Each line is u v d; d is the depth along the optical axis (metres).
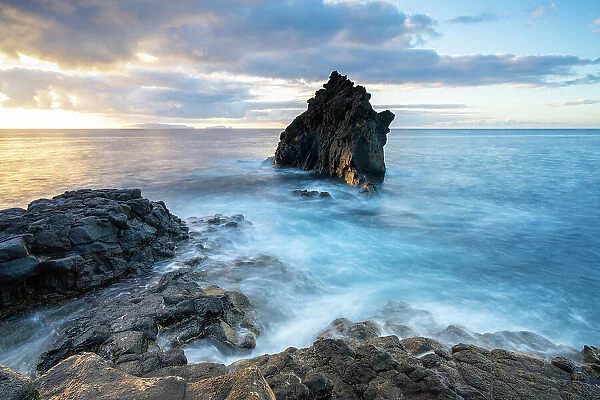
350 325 10.52
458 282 15.12
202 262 15.96
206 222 22.14
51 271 12.38
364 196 31.22
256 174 46.72
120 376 4.97
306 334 10.90
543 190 36.25
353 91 42.56
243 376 4.96
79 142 134.62
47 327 10.87
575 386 7.21
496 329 11.34
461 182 41.00
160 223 17.94
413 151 89.06
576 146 105.94
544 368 7.85
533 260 17.92
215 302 11.02
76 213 15.18
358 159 37.28
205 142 137.25
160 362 8.09
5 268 11.40
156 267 15.22
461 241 20.80
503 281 15.29
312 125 48.06
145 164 59.00
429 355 8.20
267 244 19.66
